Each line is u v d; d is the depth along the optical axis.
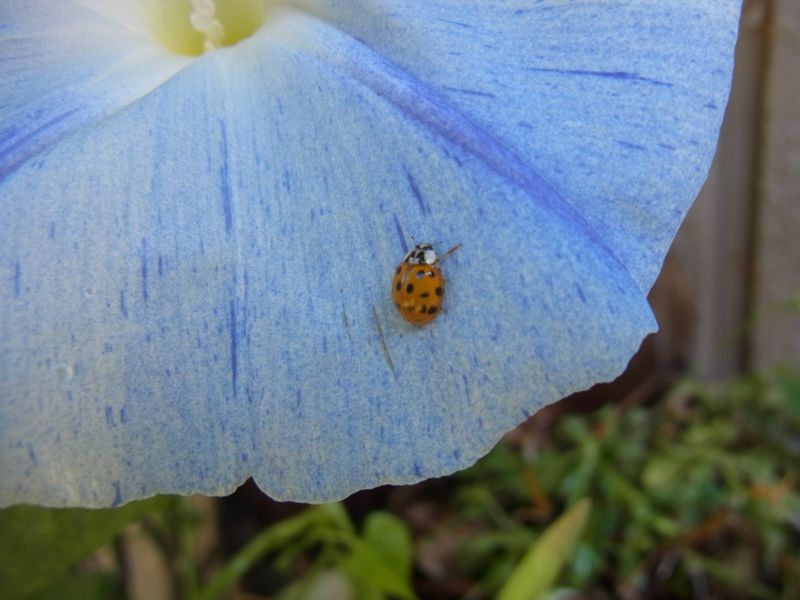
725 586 0.15
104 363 0.06
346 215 0.06
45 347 0.06
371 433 0.06
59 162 0.06
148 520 0.12
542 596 0.13
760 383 0.17
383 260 0.06
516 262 0.06
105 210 0.06
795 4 0.16
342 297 0.06
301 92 0.07
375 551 0.13
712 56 0.06
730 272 0.18
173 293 0.06
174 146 0.07
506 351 0.06
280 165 0.06
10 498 0.06
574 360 0.06
